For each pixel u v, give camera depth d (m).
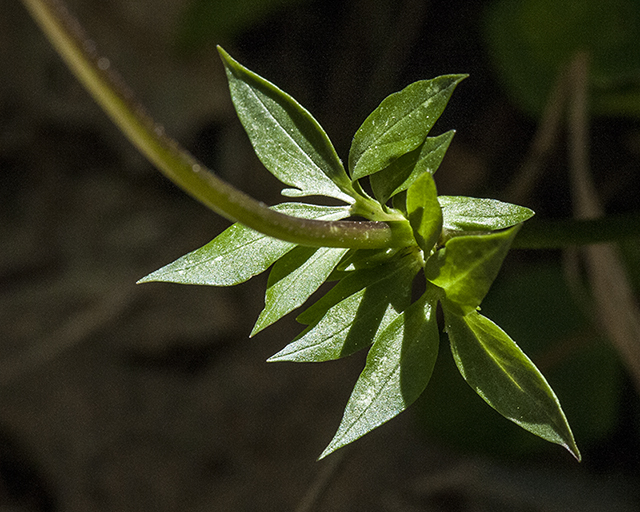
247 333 0.57
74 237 0.60
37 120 0.62
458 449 0.50
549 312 0.50
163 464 0.53
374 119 0.25
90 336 0.56
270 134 0.25
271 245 0.24
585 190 0.42
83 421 0.54
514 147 0.58
